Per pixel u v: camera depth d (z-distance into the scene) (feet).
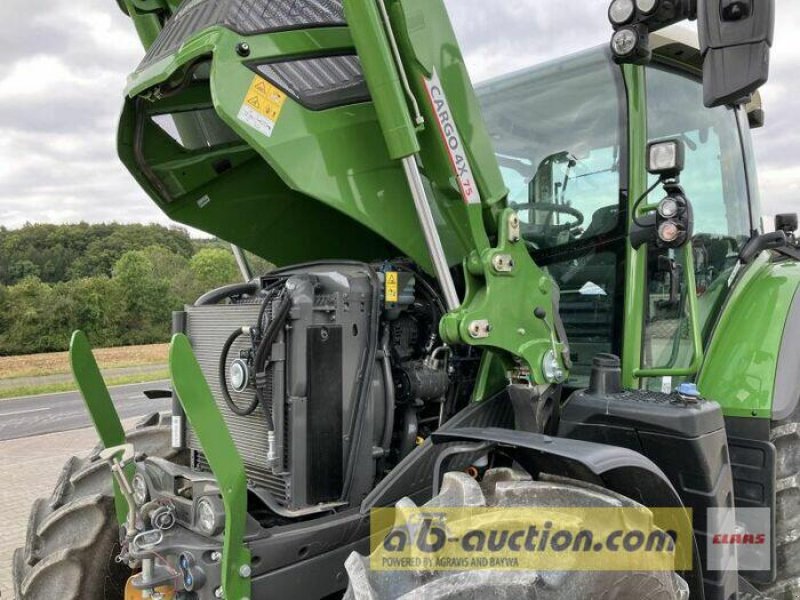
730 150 10.94
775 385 8.43
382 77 6.68
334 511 6.75
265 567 6.06
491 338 7.16
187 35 6.84
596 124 9.21
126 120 7.77
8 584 13.33
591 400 7.32
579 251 9.28
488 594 4.92
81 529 8.02
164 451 9.02
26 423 37.63
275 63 6.73
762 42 5.57
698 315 8.68
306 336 6.63
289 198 9.09
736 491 8.52
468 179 7.28
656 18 6.84
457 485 5.70
